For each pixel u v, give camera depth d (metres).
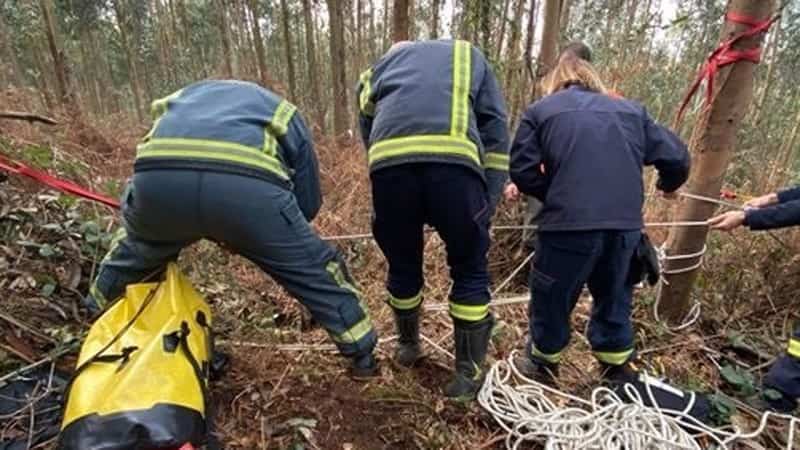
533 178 2.07
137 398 1.48
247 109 1.80
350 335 2.02
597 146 1.96
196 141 1.67
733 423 2.12
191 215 1.71
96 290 2.04
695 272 2.67
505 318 2.84
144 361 1.58
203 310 1.95
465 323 2.07
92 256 2.52
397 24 4.62
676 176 2.15
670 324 2.76
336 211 3.81
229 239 1.80
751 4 2.27
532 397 2.16
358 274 3.20
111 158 5.14
